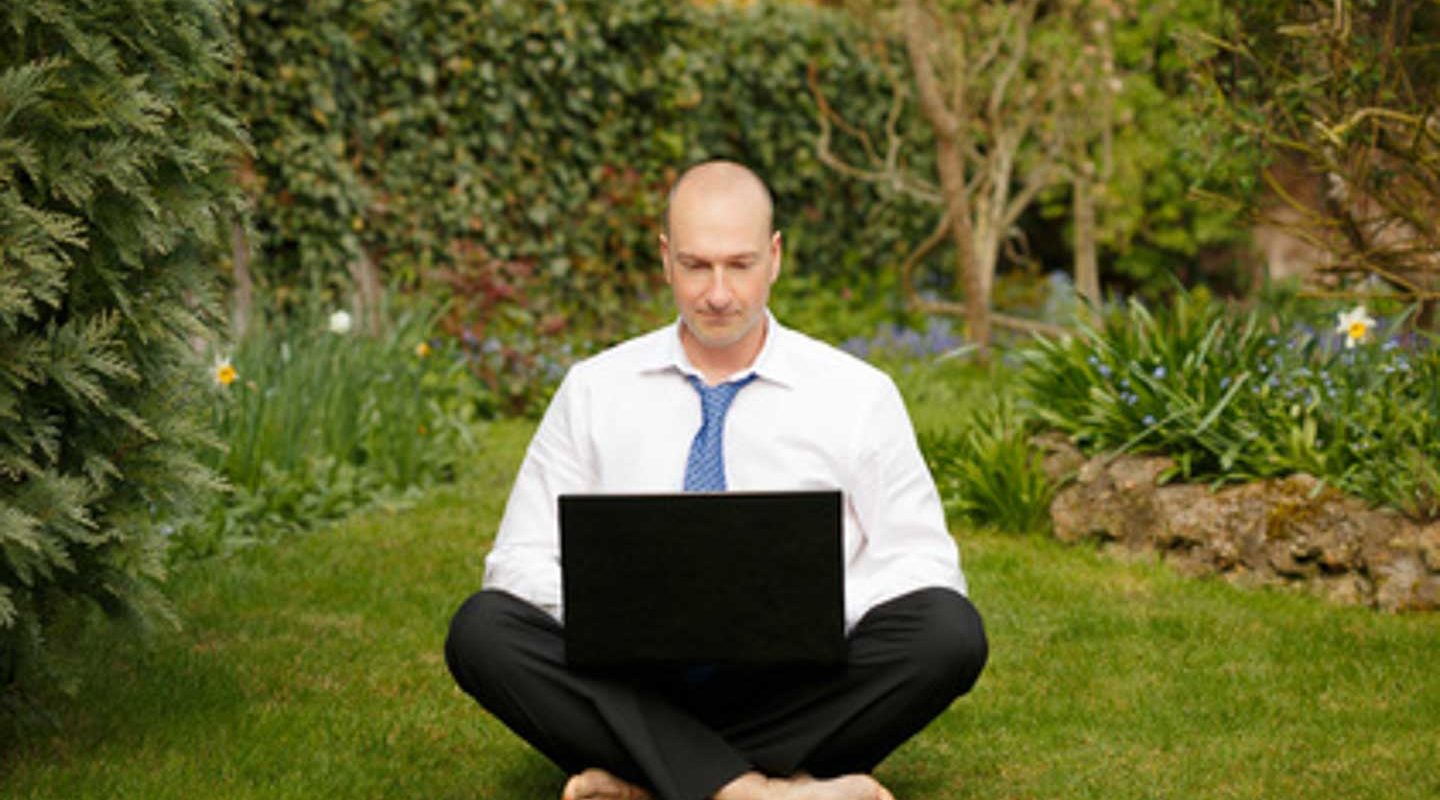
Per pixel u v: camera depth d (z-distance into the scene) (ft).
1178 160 19.97
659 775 9.45
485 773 11.48
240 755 11.66
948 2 33.88
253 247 12.14
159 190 11.12
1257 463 17.46
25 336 10.18
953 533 19.42
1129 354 19.25
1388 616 15.58
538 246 32.27
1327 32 16.88
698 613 9.20
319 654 14.44
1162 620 15.46
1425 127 16.35
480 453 25.49
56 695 12.76
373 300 29.86
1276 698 13.12
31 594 11.07
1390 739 12.09
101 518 11.06
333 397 22.62
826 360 10.37
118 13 10.86
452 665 10.12
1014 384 22.11
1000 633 15.25
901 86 35.19
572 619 9.27
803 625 9.18
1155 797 10.94
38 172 10.04
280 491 20.29
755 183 9.80
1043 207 43.24
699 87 35.65
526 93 31.68
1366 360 17.85
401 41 29.94
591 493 10.48
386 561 18.20
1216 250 43.01
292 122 28.32
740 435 10.23
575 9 32.22
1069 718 12.73
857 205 39.58
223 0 12.02
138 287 11.28
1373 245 18.22
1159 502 17.85
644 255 34.27
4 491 10.28
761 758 9.91
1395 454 16.58
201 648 14.56
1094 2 31.76
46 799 10.81
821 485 10.20
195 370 11.86
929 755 11.87
